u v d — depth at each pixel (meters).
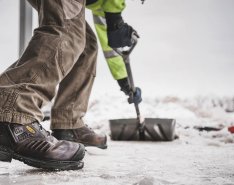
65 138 1.55
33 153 1.06
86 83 1.61
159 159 1.46
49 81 1.06
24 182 0.92
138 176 1.05
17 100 1.01
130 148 1.95
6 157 1.05
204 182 0.97
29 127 1.05
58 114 1.55
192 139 2.54
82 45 1.16
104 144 1.76
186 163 1.34
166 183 0.96
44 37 1.06
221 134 2.66
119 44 1.54
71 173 1.08
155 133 2.39
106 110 4.12
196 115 4.84
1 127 1.03
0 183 0.90
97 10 1.65
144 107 4.23
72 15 1.12
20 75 1.02
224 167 1.25
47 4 1.09
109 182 0.95
